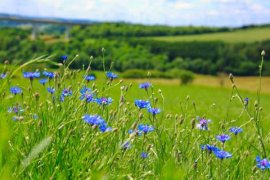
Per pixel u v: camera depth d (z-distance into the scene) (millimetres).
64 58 3809
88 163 2732
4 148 1713
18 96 3916
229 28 140750
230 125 4676
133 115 3836
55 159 2758
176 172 1645
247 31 137250
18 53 97062
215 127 4891
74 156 2830
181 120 3986
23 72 3830
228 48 101625
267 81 92125
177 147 3641
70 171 2643
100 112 3674
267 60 98125
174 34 136375
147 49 106625
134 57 101938
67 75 3826
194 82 87500
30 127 3135
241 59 100812
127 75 73562
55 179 2631
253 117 3807
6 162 2178
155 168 3199
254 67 99188
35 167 2654
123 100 3740
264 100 39812
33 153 2020
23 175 2549
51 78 3924
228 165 3818
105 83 3947
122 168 2967
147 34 131125
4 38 97125
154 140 3730
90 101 3615
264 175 3617
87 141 2959
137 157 3363
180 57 104438
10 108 3600
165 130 3898
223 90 63062
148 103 3703
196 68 102750
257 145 4359
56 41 105688
